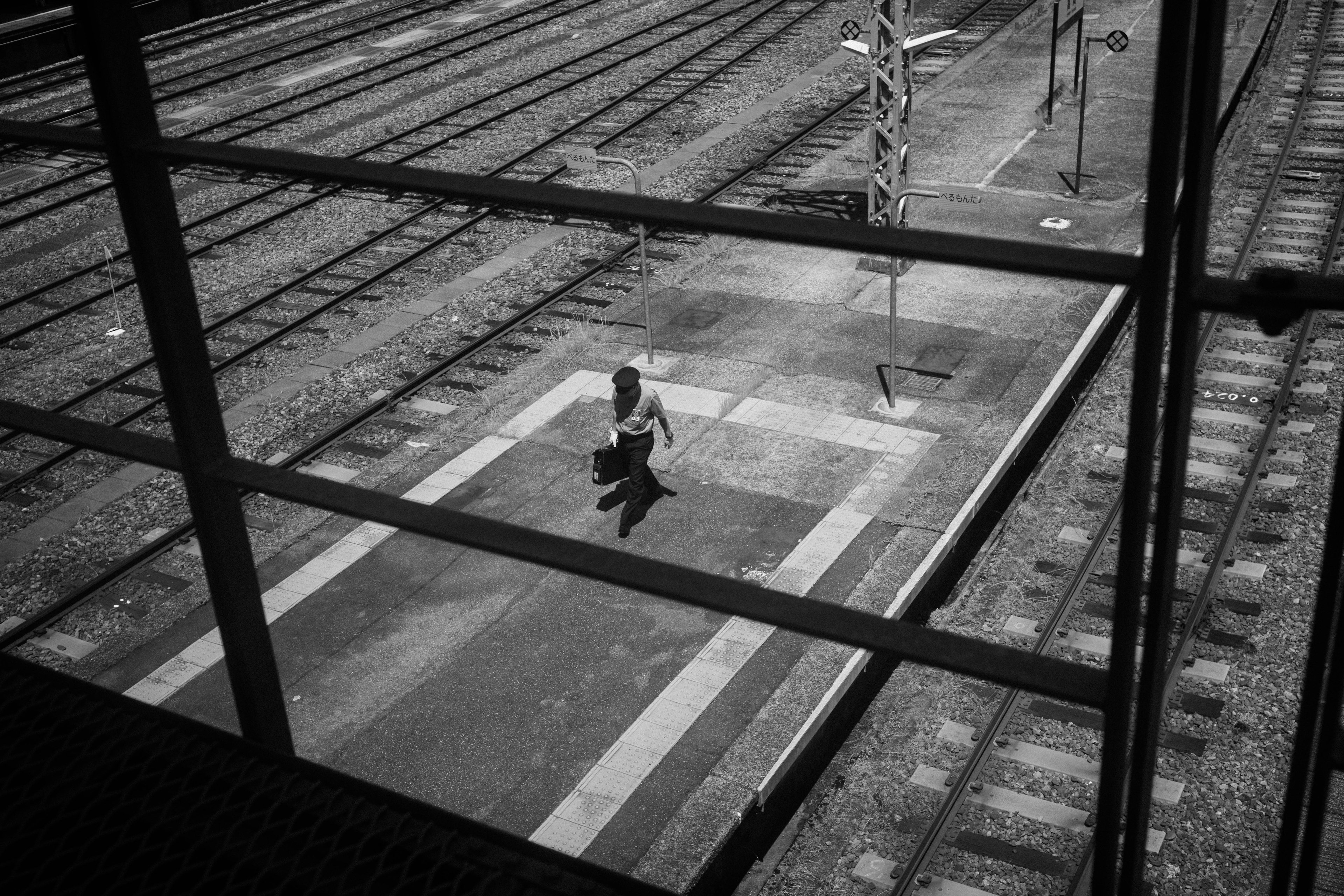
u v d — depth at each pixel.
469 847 2.12
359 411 14.51
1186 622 9.84
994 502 12.82
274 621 11.09
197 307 2.07
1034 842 8.09
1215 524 11.03
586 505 12.56
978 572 11.11
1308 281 1.31
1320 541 10.73
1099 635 10.09
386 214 19.94
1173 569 1.42
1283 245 16.95
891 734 9.16
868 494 12.34
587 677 10.16
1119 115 22.89
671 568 1.82
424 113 25.14
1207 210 1.31
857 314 15.96
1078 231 18.56
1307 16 27.27
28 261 19.45
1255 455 11.89
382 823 2.18
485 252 18.45
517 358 15.52
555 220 19.36
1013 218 19.11
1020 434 13.20
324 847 2.18
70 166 23.44
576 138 23.08
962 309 15.92
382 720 9.88
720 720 9.56
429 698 10.08
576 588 11.19
